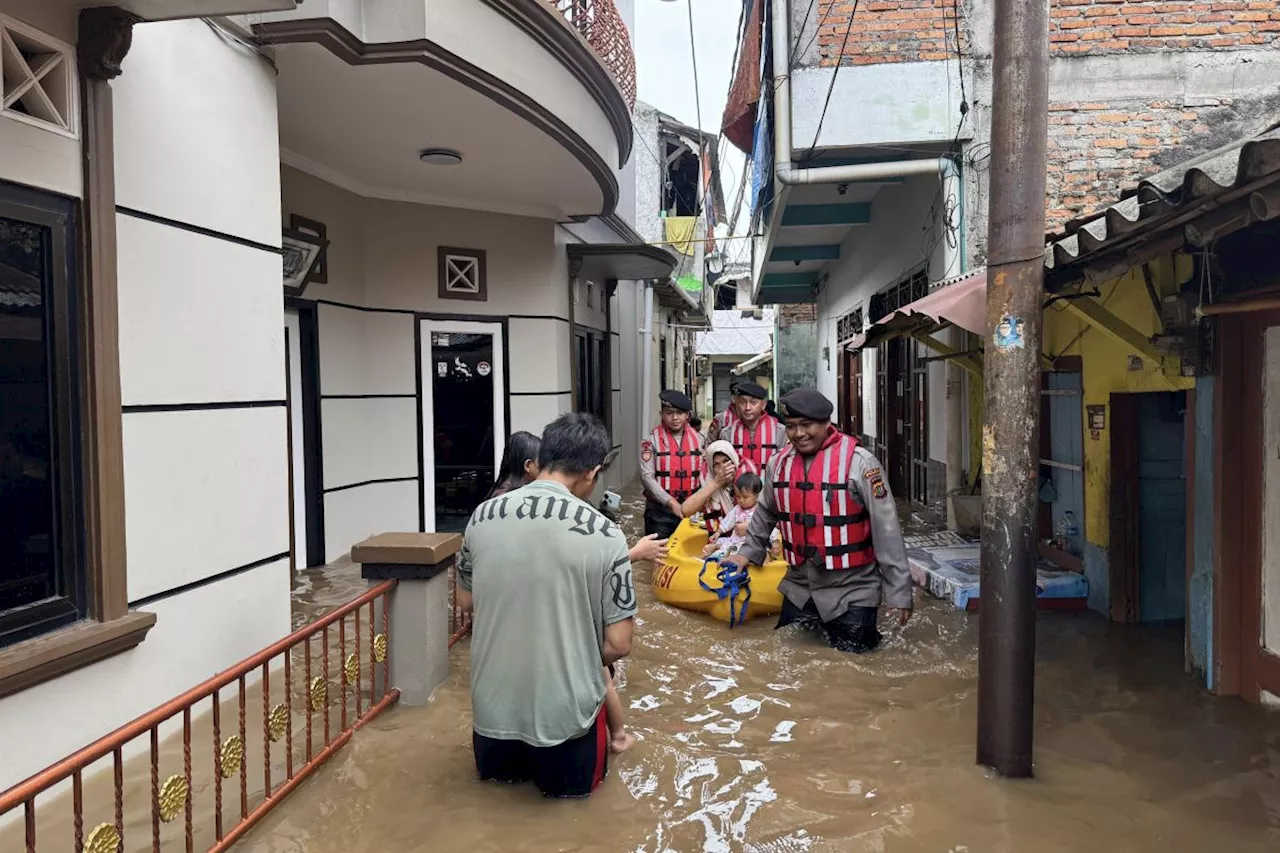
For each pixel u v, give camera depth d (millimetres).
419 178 7070
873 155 7090
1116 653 4562
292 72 4668
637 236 13242
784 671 4430
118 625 3117
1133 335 4152
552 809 2975
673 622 5262
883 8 6750
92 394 3072
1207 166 3422
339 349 6977
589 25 6613
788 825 2861
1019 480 3062
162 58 3475
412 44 4465
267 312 4195
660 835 2812
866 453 4688
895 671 4387
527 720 2938
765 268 13180
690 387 28203
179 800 2416
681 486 7109
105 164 3107
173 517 3518
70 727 2998
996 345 3045
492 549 2988
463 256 7887
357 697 3527
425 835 2805
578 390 9883
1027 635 3115
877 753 3426
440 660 4016
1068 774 3178
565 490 3068
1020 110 2953
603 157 6906
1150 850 2693
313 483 6668
